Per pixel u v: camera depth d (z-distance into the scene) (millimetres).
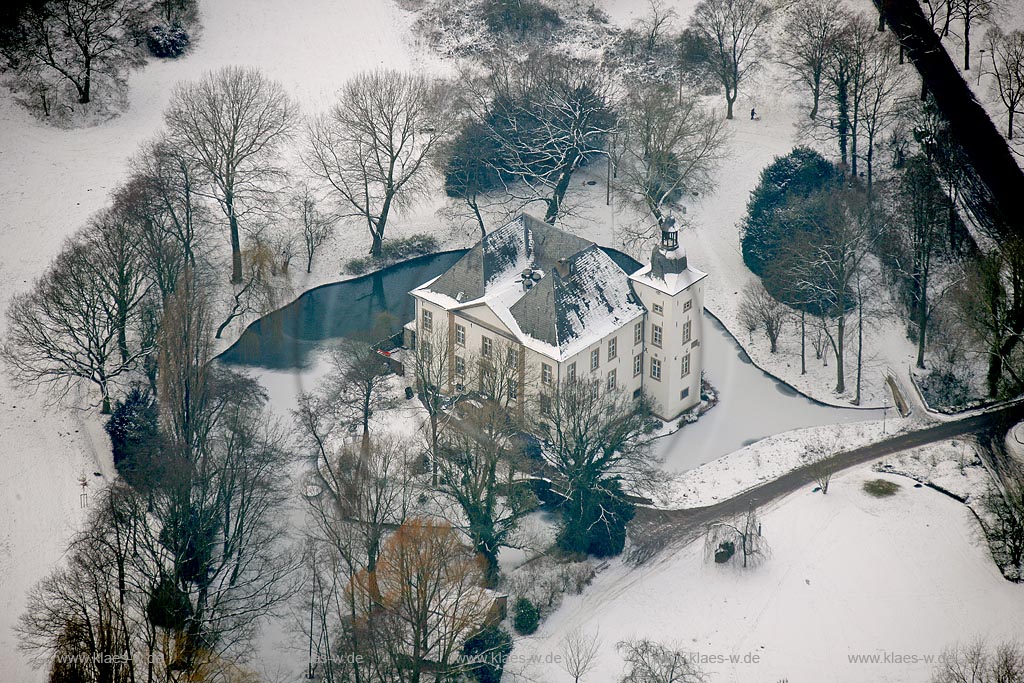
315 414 164875
